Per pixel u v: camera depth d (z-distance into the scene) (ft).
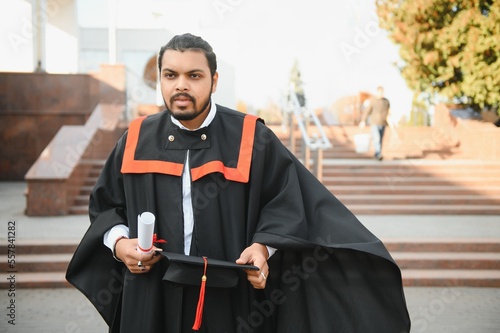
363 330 7.65
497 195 33.09
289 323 7.83
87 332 15.33
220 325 7.00
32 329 15.53
